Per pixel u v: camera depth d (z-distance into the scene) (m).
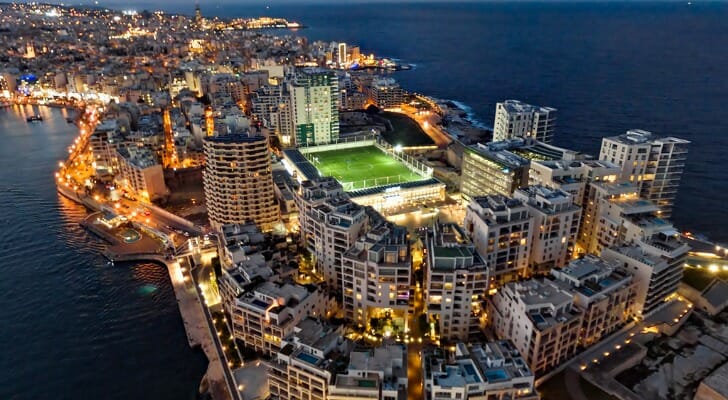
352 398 118.00
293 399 130.12
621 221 194.50
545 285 157.00
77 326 181.50
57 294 199.62
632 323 170.75
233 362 154.50
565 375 148.50
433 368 124.00
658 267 166.12
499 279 187.75
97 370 161.50
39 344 172.62
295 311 151.62
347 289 171.88
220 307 184.62
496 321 164.25
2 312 188.50
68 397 151.25
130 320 184.62
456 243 169.50
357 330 170.12
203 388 151.62
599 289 155.38
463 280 156.50
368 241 174.25
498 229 177.62
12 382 156.50
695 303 185.38
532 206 192.75
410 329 168.88
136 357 166.75
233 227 197.50
